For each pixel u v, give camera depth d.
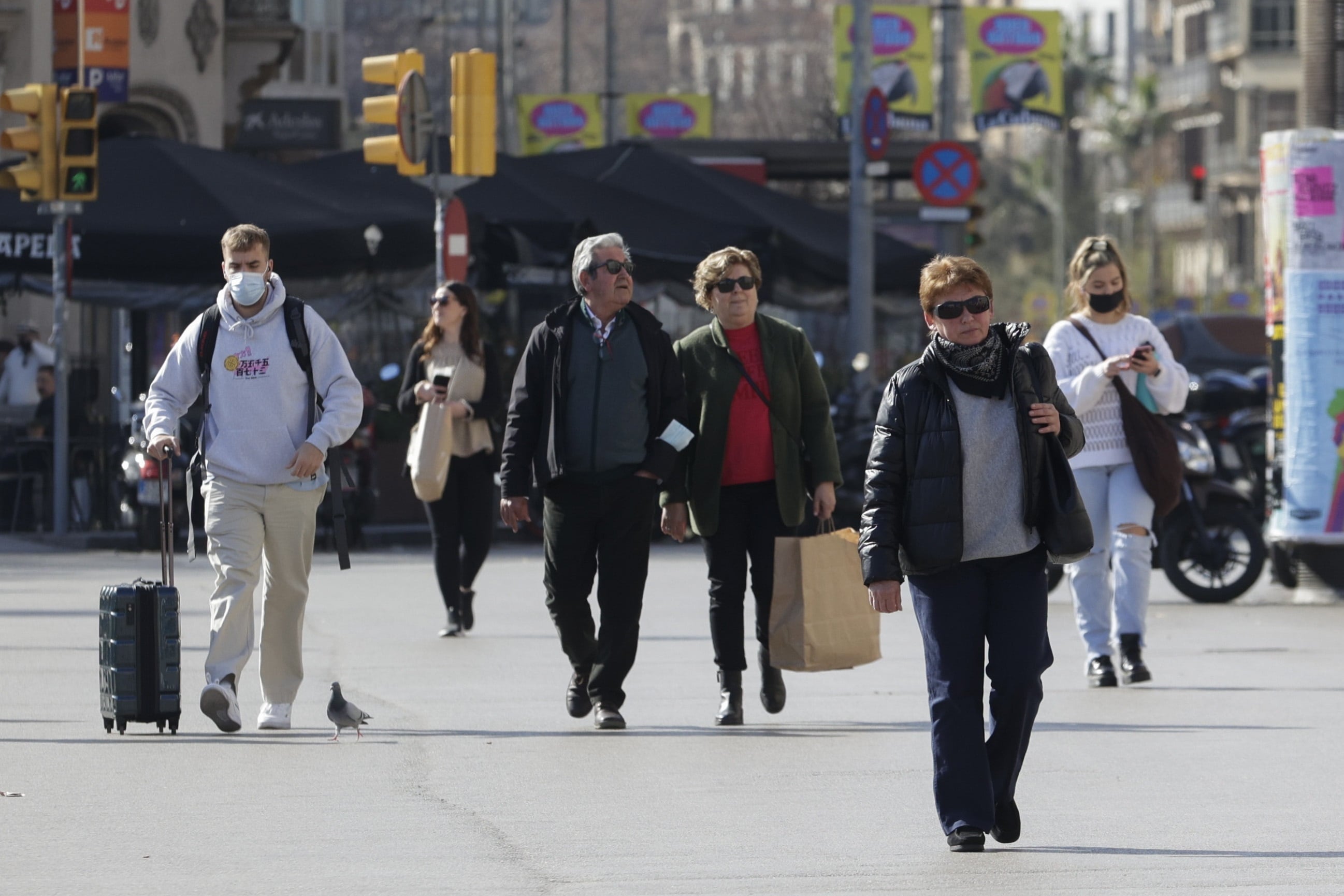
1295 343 53.12
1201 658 41.31
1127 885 20.89
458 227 64.69
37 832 23.38
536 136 158.25
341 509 30.33
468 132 62.69
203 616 47.19
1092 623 37.00
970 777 22.23
